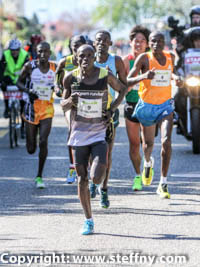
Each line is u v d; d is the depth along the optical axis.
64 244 16.38
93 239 16.83
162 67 21.27
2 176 26.22
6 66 35.44
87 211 17.39
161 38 21.06
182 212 19.80
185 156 30.97
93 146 17.23
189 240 16.72
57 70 22.64
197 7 34.56
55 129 42.12
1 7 138.75
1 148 34.69
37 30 145.00
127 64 22.66
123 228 17.92
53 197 22.12
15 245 16.30
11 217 19.27
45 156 23.80
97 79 17.00
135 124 22.81
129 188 23.66
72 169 24.66
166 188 21.80
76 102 17.05
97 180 16.94
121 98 17.73
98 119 17.19
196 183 24.41
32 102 24.33
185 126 32.34
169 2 175.38
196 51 31.48
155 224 18.34
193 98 31.23
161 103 21.50
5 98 35.25
